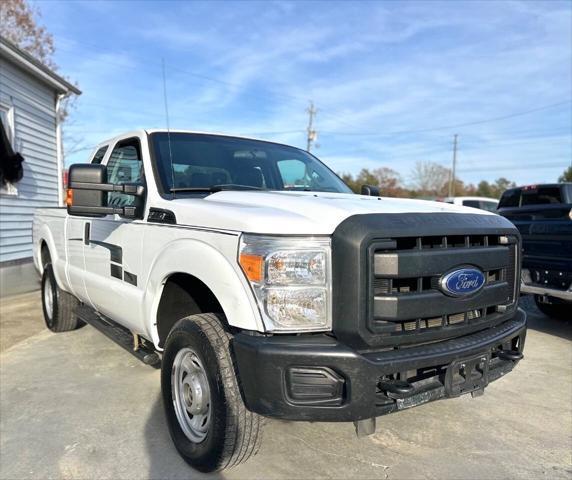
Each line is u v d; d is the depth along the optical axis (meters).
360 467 3.01
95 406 3.85
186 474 2.92
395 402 2.47
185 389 3.01
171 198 3.36
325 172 4.57
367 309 2.39
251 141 4.38
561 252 5.50
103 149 4.66
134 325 3.63
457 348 2.60
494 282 2.91
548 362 4.98
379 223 2.45
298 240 2.44
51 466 3.00
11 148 9.86
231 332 2.68
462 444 3.31
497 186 85.19
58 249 5.32
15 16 24.00
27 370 4.67
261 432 2.70
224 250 2.63
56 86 11.72
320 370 2.38
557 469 3.02
